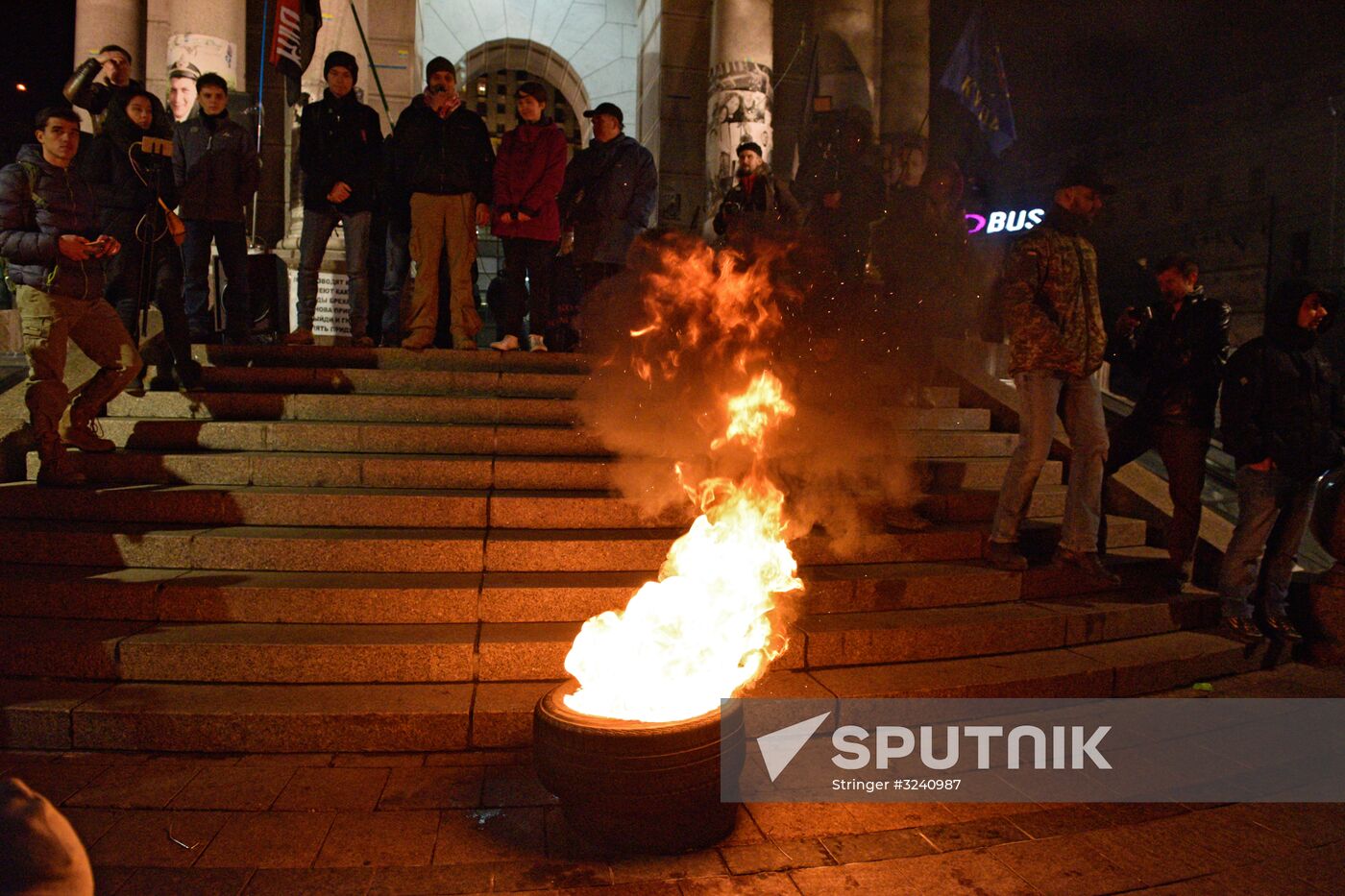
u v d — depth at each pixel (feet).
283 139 34.47
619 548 15.35
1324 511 16.83
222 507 15.97
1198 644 16.11
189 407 19.71
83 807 10.32
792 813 10.90
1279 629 16.75
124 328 17.70
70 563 14.87
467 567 15.08
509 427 19.11
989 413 23.99
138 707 11.78
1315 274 87.15
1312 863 10.09
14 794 3.53
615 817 9.61
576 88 47.16
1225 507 24.21
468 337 23.68
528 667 13.03
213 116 23.13
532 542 15.20
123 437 18.47
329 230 24.23
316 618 13.79
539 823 10.37
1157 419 18.29
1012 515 16.71
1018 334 16.22
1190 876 9.78
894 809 11.06
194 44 32.42
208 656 12.64
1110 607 16.31
